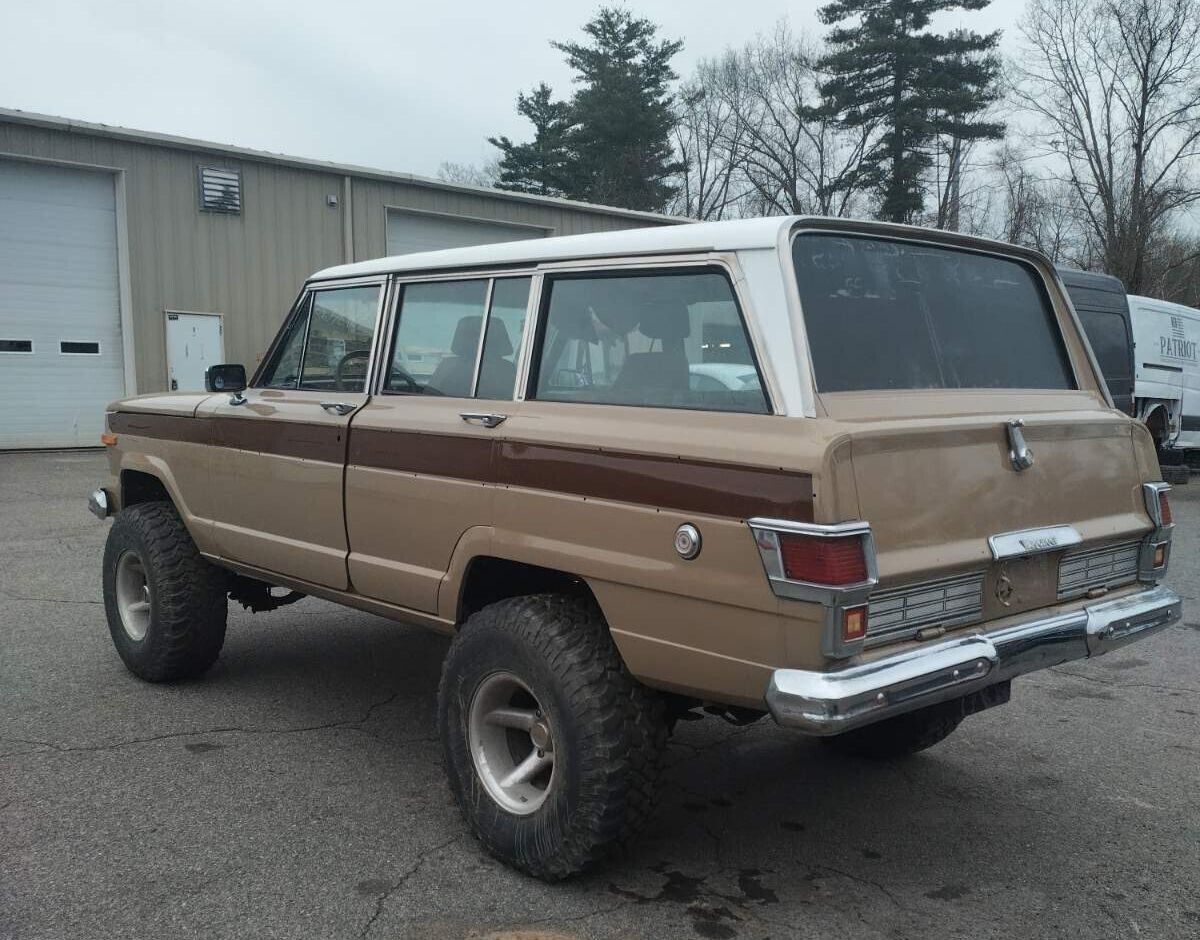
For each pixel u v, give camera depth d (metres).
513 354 3.81
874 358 3.31
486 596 3.90
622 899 3.33
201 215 17.20
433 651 6.14
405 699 5.27
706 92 49.41
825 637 2.73
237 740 4.65
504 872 3.49
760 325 3.06
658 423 3.19
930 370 3.51
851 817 4.01
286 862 3.53
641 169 44.94
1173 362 15.09
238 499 4.84
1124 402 13.09
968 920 3.24
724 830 3.88
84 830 3.73
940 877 3.52
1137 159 33.78
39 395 16.36
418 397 4.09
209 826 3.79
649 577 3.09
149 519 5.34
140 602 5.52
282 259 18.08
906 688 2.86
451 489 3.73
